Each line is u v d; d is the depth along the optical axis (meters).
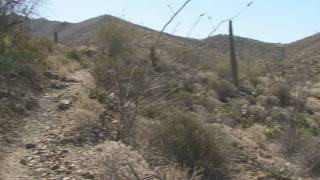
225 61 29.17
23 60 14.55
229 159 13.21
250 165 13.95
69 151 10.31
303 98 22.38
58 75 15.70
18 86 13.27
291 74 25.39
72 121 11.66
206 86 23.33
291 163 14.98
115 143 10.62
